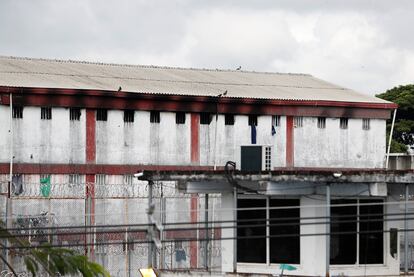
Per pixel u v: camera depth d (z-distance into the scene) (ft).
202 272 96.17
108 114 224.94
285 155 247.09
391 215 90.22
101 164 222.89
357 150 258.78
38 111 216.13
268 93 252.21
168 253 155.63
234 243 94.53
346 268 94.99
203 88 246.68
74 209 200.64
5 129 211.41
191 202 193.26
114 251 156.66
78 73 240.32
